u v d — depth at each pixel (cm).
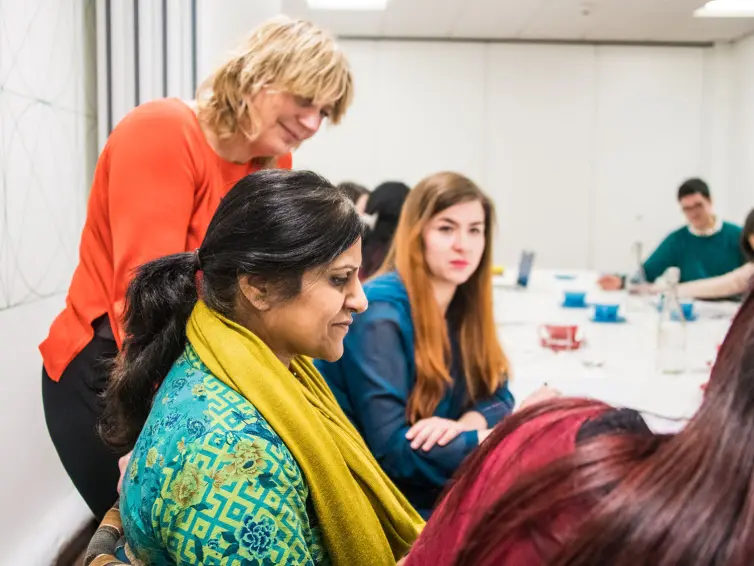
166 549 77
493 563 53
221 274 84
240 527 73
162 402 81
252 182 84
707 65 646
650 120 649
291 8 541
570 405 62
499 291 398
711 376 51
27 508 220
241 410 78
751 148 617
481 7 531
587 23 576
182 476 74
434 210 146
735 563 43
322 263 82
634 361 231
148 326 90
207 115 145
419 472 136
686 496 46
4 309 199
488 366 160
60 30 232
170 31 258
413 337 146
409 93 638
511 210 654
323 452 82
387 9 541
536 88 641
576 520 50
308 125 147
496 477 58
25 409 216
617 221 658
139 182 137
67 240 243
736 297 358
